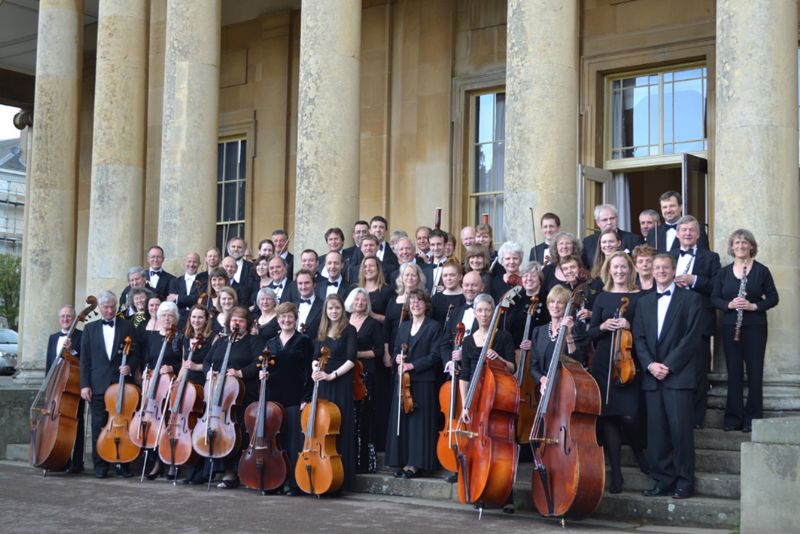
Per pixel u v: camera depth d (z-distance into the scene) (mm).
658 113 14430
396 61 16906
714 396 9203
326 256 11172
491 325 8320
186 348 10695
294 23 18359
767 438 7195
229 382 9992
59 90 15953
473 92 16312
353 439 9594
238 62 18938
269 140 18406
